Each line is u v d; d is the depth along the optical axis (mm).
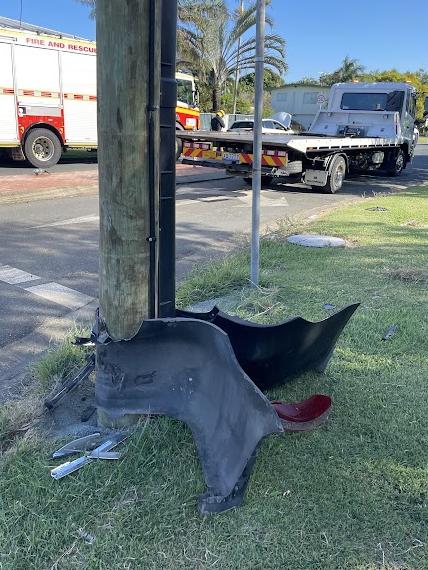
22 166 16125
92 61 15914
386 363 3588
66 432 2797
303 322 3055
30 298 5070
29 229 7941
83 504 2279
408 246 6664
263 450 2654
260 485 2430
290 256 6164
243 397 2322
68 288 5391
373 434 2816
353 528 2219
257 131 4543
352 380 3375
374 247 6609
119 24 2328
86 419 2902
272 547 2117
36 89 14922
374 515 2287
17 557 2031
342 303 4660
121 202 2555
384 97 14133
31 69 14719
